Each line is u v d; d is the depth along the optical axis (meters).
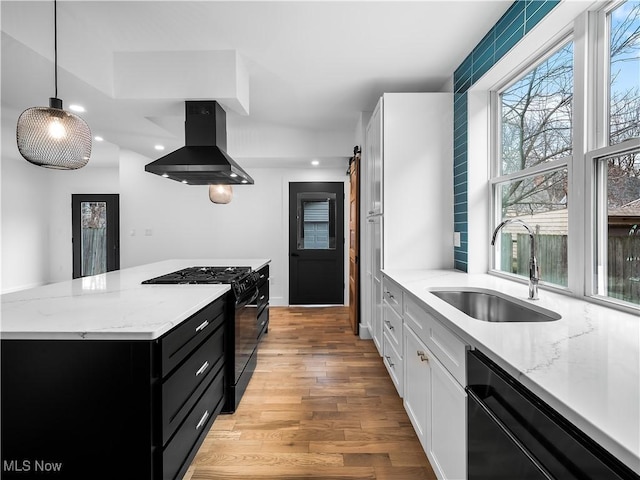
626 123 1.43
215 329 2.00
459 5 1.95
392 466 1.75
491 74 2.23
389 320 2.58
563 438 0.73
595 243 1.58
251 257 5.46
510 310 1.74
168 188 5.39
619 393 0.72
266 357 3.26
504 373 0.99
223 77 2.48
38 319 1.38
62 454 1.26
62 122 1.66
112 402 1.25
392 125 2.73
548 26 1.69
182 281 2.26
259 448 1.89
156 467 1.30
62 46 2.01
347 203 5.42
